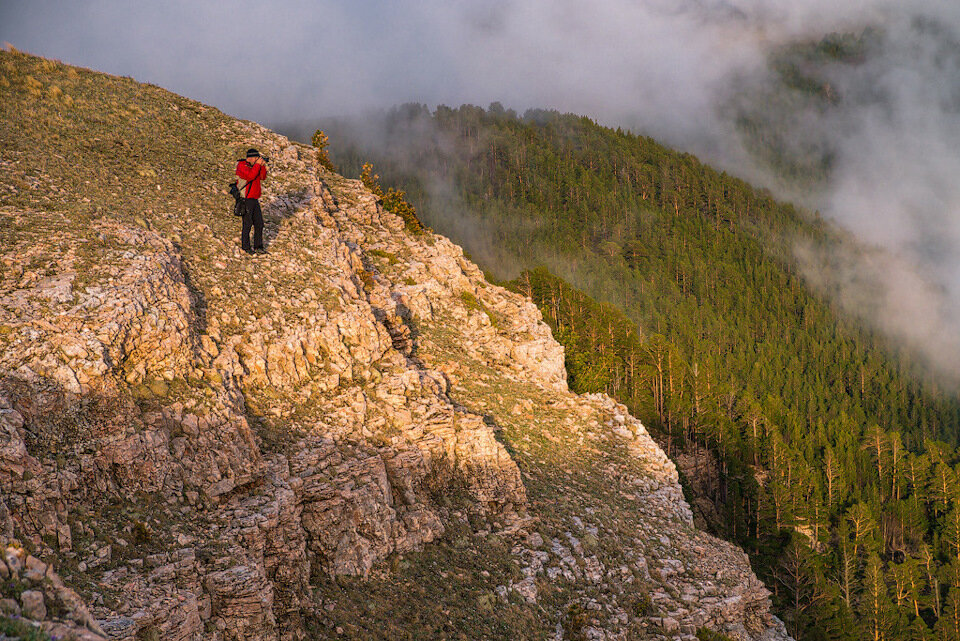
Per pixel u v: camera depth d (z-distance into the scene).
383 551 23.75
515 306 52.19
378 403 27.95
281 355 26.34
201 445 20.38
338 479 23.41
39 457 16.88
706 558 36.00
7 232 23.69
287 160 47.06
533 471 35.56
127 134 39.25
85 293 21.36
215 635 17.02
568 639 25.11
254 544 19.44
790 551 73.50
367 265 43.28
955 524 106.00
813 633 64.81
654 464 42.41
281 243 33.69
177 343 22.17
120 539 17.06
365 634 20.75
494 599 24.61
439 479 28.28
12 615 11.43
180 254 28.23
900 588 87.25
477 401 38.81
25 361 18.33
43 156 32.22
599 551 31.17
